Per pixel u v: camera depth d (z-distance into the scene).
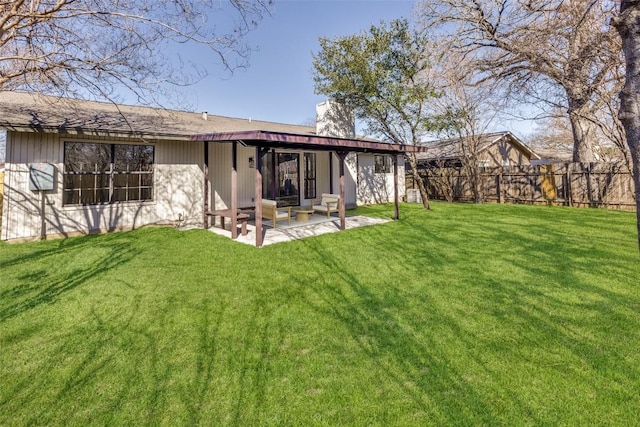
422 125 11.37
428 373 2.43
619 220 8.61
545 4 7.41
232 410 2.10
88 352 2.77
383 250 6.16
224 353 2.75
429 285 4.25
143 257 5.77
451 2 11.00
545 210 10.95
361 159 14.46
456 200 15.41
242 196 10.13
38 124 6.43
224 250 6.27
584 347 2.71
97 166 7.93
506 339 2.87
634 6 1.87
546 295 3.79
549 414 2.01
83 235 7.66
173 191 9.03
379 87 11.27
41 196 7.17
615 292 3.81
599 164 11.30
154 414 2.07
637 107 1.87
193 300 3.89
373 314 3.45
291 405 2.13
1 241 6.83
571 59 7.83
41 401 2.19
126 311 3.59
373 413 2.05
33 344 2.90
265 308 3.64
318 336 3.00
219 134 7.04
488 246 6.18
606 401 2.10
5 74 5.16
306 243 6.81
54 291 4.18
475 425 1.94
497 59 11.43
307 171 11.94
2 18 3.87
